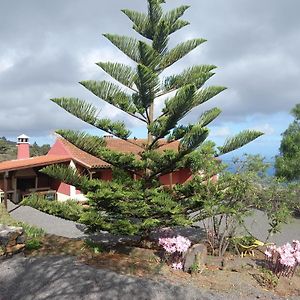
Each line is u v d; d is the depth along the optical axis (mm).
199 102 7793
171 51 8398
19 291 5352
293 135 16109
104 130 7758
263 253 8367
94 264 6652
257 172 8328
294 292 6223
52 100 7355
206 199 7844
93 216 7309
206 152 8141
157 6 7992
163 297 5469
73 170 7922
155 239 8891
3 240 6852
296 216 14023
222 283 6301
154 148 8148
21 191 18703
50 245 7703
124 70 7734
